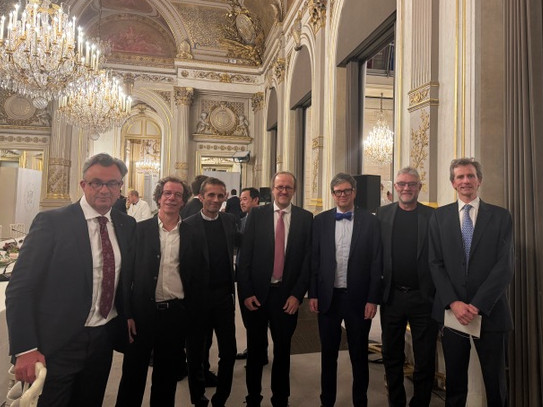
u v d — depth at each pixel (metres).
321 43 6.32
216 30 12.49
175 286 2.41
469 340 2.24
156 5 12.01
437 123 3.12
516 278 2.43
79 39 6.43
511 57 2.51
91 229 1.90
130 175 16.89
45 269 1.73
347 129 5.58
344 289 2.63
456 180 2.29
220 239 2.74
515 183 2.45
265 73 12.12
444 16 3.07
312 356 3.70
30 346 1.59
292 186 2.73
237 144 12.95
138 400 2.26
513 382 2.45
